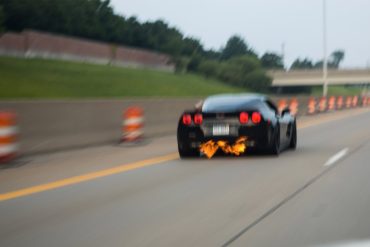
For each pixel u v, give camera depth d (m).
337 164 15.51
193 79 135.50
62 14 134.50
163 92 106.56
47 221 9.10
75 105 20.47
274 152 17.12
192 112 16.98
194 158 17.27
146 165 15.78
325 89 71.00
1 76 84.06
